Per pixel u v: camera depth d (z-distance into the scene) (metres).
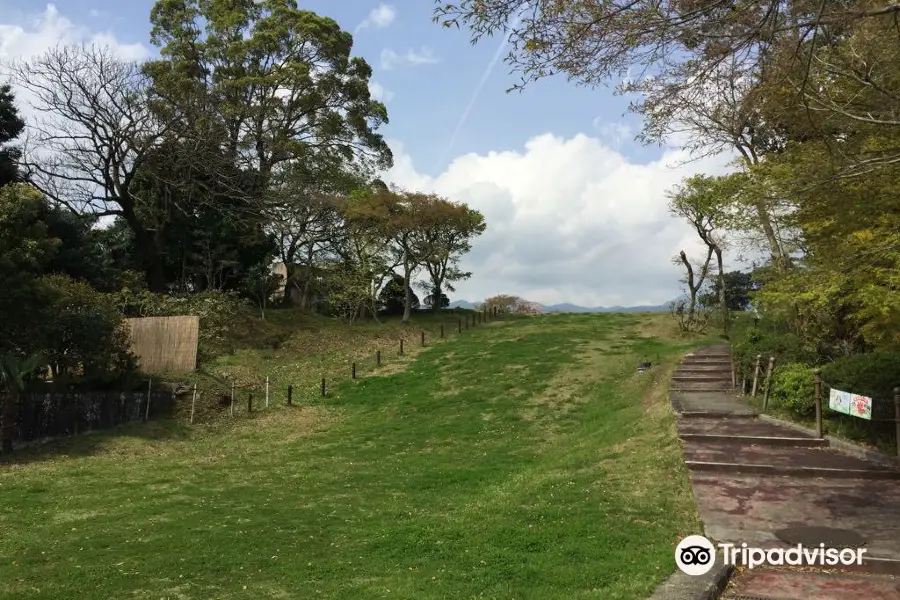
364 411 19.80
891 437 10.24
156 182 29.58
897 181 8.81
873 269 9.95
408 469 12.96
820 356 14.70
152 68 30.83
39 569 7.04
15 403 14.39
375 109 37.16
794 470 9.44
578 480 9.82
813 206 9.94
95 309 18.03
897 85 8.16
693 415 13.29
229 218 31.69
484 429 16.64
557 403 18.70
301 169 35.44
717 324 28.72
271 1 34.78
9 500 10.62
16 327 15.71
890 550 6.45
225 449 15.78
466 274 40.03
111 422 16.72
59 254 23.56
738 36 7.03
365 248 34.69
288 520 9.11
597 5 6.75
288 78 33.31
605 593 5.48
